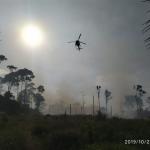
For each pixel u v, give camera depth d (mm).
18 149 15328
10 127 24141
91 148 15008
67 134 17391
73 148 16094
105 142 16344
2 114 44344
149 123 23266
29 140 17547
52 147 16562
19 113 65375
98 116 36844
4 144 15281
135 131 19297
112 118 35000
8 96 71500
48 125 24094
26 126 24750
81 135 17734
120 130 20188
